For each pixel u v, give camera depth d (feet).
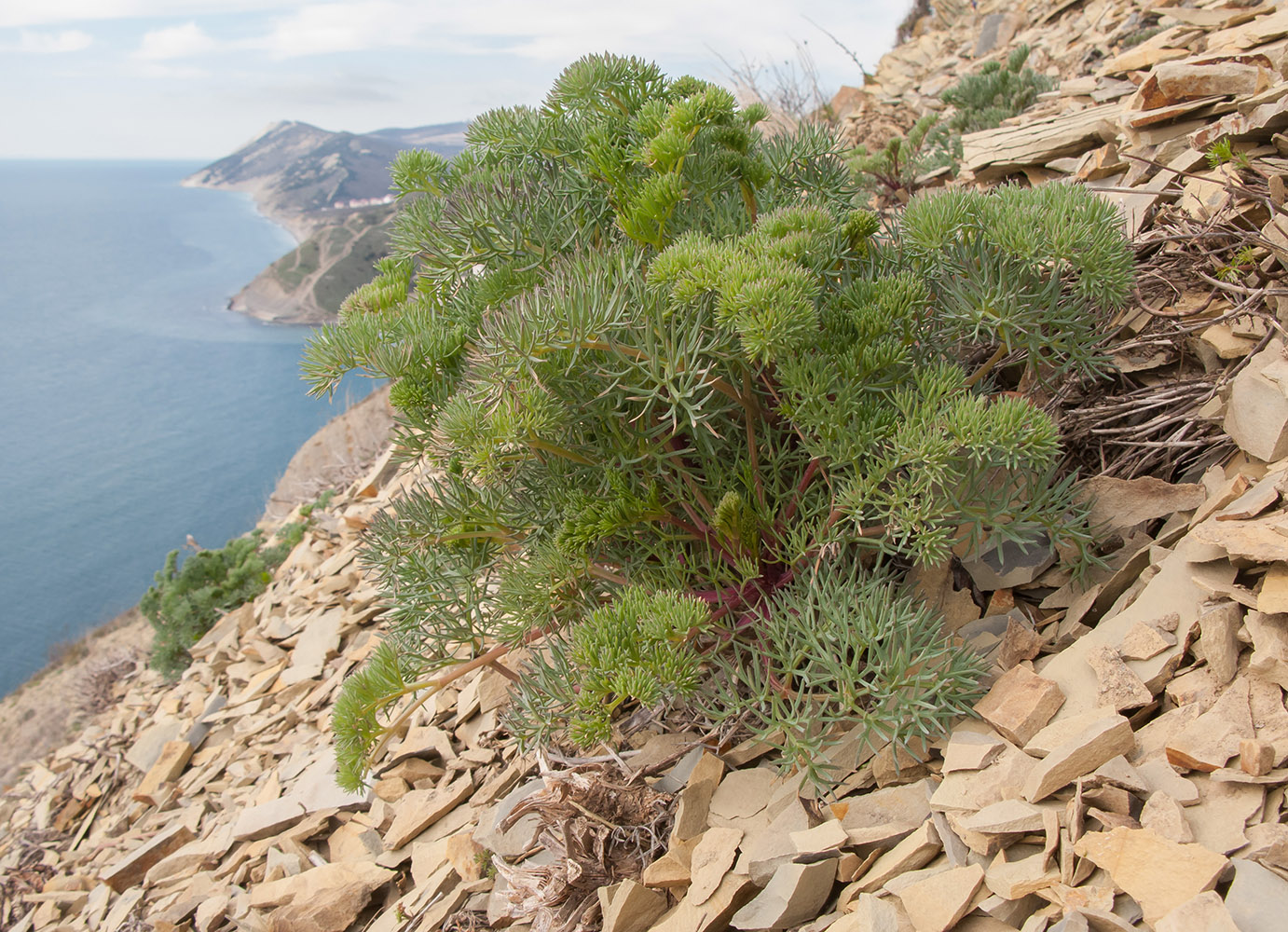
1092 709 5.41
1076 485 7.16
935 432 5.94
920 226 6.53
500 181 7.57
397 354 7.22
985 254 6.47
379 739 7.41
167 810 13.51
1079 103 14.44
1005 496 6.45
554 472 7.73
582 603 7.75
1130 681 5.33
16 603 121.29
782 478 8.11
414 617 7.98
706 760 6.98
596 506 7.14
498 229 7.34
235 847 10.90
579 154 8.15
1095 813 4.52
